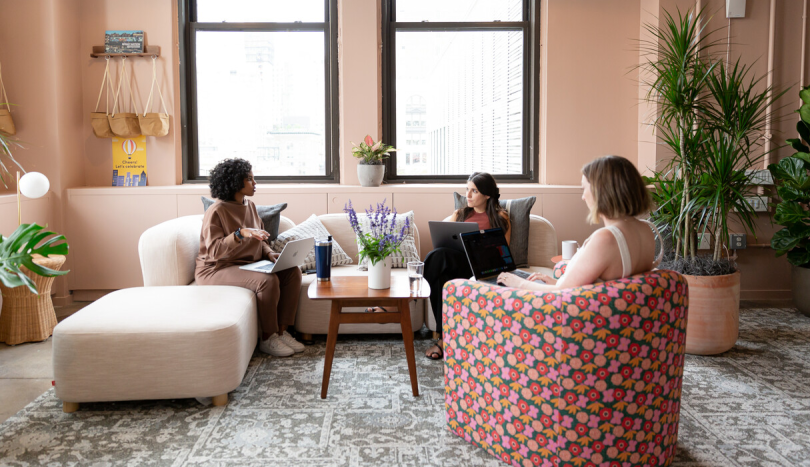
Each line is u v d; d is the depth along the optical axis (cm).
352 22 473
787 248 393
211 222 335
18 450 224
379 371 308
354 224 282
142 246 335
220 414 256
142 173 482
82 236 454
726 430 241
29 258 218
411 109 506
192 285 327
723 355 335
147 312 269
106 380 252
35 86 441
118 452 223
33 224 225
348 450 224
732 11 436
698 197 322
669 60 337
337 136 502
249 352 296
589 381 187
